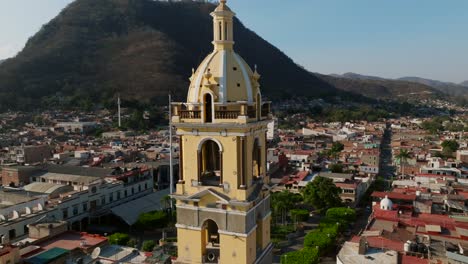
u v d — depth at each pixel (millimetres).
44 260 59156
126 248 69562
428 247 65062
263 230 35156
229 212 31344
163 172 157750
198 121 31797
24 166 138875
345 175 145875
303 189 128875
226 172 31453
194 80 32969
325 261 91375
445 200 102812
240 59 33750
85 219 110188
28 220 86938
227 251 31734
